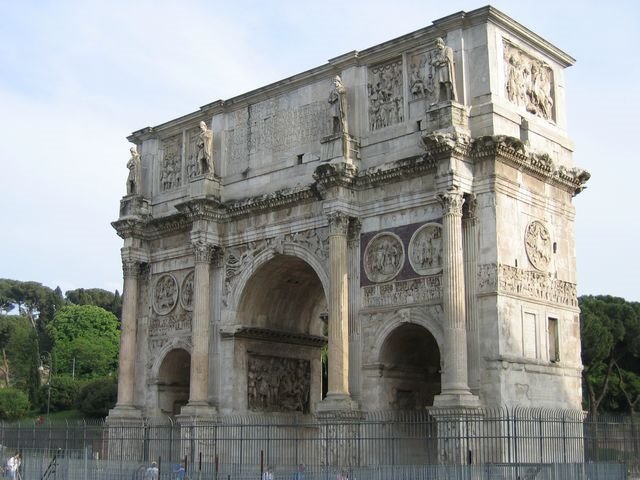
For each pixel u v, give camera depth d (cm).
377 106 4450
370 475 3566
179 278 5291
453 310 3775
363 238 4328
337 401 4106
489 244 3884
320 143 4603
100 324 14300
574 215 4453
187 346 5131
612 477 3547
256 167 4991
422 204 4116
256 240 4872
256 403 4981
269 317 5153
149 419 5244
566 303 4259
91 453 4922
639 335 8244
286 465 4284
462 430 3628
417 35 4281
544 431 3812
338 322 4209
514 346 3850
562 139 4466
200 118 5347
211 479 4003
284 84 4881
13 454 5266
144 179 5647
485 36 4081
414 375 4366
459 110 3978
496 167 3928
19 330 13088
